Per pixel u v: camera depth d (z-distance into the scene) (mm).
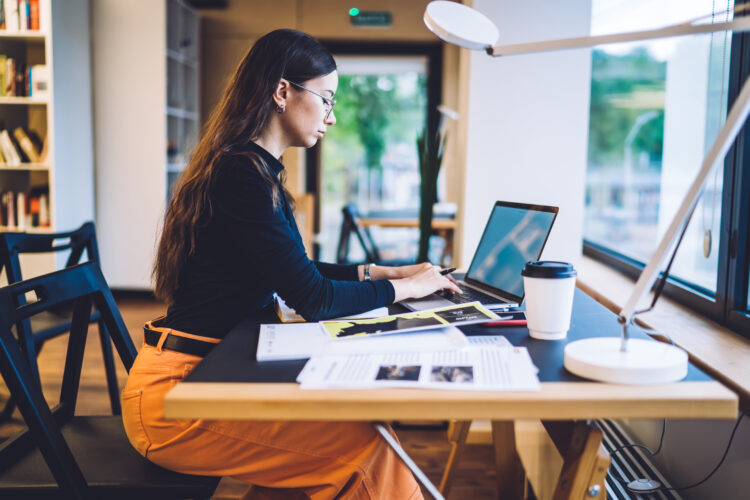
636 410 945
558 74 2838
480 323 1373
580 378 1040
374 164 6898
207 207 1334
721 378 1413
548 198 2893
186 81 6129
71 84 4785
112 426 1573
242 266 1354
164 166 5164
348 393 973
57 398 2963
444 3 1596
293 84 1417
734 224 1790
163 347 1336
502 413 946
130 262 5262
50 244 2350
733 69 1846
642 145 3465
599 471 1064
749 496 1444
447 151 6562
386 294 1462
